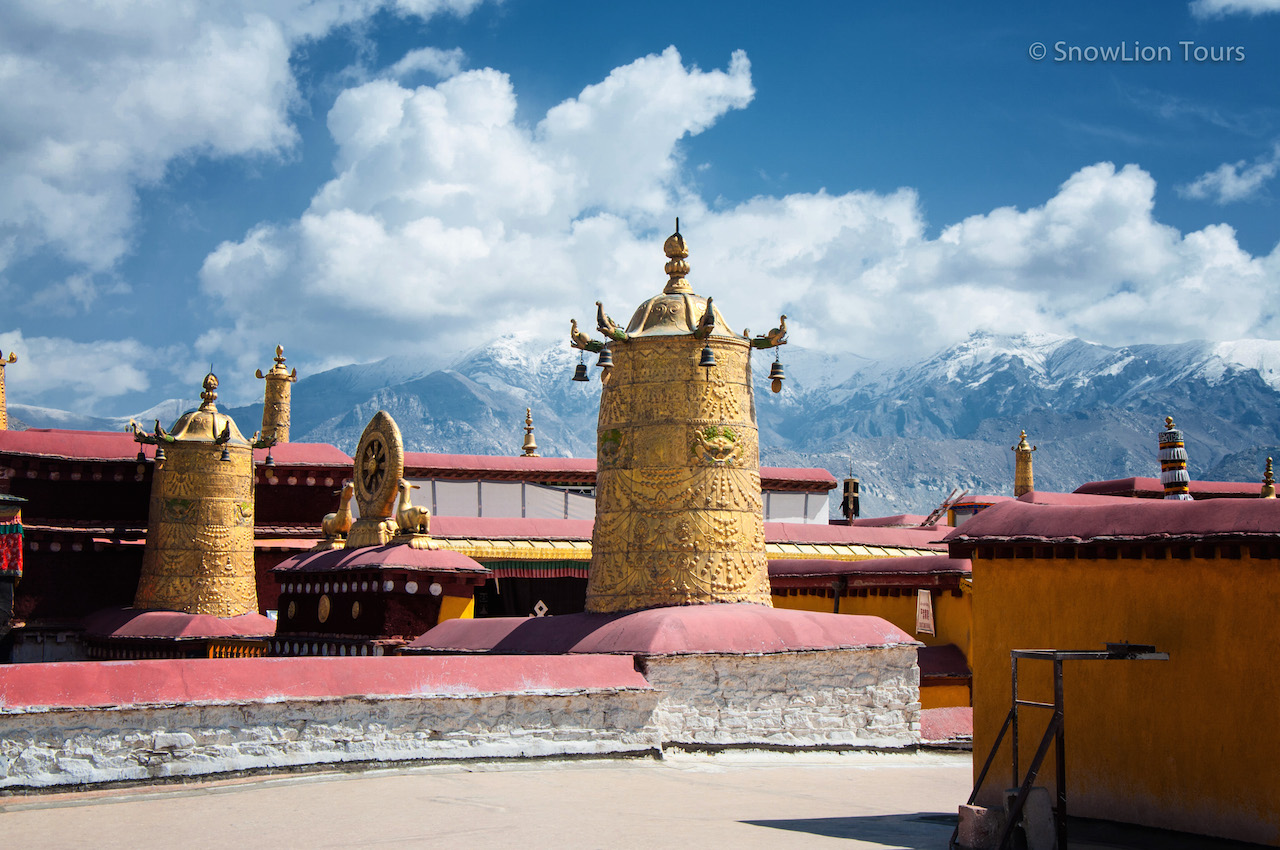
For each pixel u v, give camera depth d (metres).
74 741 15.38
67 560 36.84
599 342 23.31
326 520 32.19
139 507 38.16
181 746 16.09
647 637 20.80
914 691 23.27
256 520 38.69
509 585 36.81
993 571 17.17
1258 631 13.85
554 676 19.30
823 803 16.86
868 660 22.84
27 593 36.12
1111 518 15.59
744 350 23.92
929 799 17.84
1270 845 13.50
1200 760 14.31
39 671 15.45
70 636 36.34
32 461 36.41
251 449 35.25
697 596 22.42
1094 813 15.49
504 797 15.84
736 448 23.22
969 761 23.12
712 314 22.81
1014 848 13.20
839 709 22.28
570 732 19.23
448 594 28.20
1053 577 16.33
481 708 18.47
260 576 37.91
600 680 19.67
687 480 22.83
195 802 14.91
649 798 16.38
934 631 29.84
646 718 20.00
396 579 27.38
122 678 15.93
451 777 17.25
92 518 37.38
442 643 24.80
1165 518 14.93
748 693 21.25
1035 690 16.45
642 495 23.00
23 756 15.02
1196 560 14.60
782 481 46.47
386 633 27.14
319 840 12.87
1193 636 14.55
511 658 19.20
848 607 32.69
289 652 30.77
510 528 35.38
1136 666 15.18
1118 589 15.48
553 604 36.59
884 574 31.09
